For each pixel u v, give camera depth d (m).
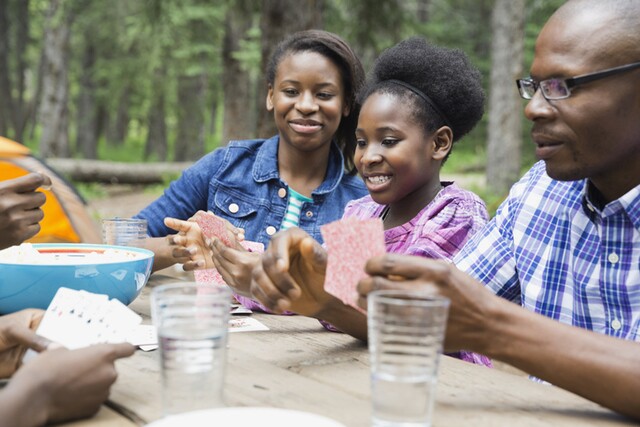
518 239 1.78
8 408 1.04
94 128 22.19
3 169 2.94
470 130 2.20
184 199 2.77
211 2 11.87
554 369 1.20
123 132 28.80
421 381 1.03
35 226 1.77
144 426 1.04
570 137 1.40
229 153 2.79
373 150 2.04
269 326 1.85
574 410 1.24
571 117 1.39
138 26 10.45
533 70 1.44
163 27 10.95
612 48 1.36
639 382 1.16
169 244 2.12
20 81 21.12
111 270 1.68
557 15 1.42
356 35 8.23
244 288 1.70
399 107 2.02
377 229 1.21
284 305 1.35
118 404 1.20
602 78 1.36
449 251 1.95
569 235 1.70
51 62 15.61
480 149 17.86
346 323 1.59
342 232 1.21
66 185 3.03
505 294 1.83
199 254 2.08
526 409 1.23
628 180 1.52
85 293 1.41
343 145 2.85
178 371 1.10
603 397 1.19
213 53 13.74
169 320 1.09
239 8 8.18
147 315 1.89
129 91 21.50
